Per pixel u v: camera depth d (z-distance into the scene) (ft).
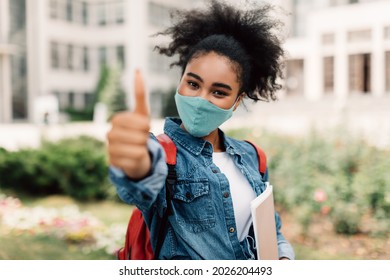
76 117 101.81
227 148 5.75
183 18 6.66
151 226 5.12
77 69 113.09
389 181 17.25
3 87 95.66
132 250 5.49
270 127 29.17
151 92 112.47
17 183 26.21
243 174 5.73
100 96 101.30
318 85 87.10
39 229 18.62
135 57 109.29
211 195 5.18
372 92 79.82
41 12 103.91
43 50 104.42
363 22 80.94
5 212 21.01
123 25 110.73
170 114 98.48
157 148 4.15
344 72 83.61
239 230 5.49
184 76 5.48
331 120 31.96
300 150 20.85
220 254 5.17
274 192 19.93
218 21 6.33
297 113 67.36
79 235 17.43
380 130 22.86
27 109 106.22
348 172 19.45
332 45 85.81
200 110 5.20
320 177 19.19
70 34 110.52
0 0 97.91
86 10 113.60
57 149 27.14
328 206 17.72
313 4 94.07
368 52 81.76
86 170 25.32
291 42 94.32
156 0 112.27
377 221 17.17
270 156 20.86
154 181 4.09
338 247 16.38
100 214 22.59
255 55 6.29
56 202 24.30
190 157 5.27
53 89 107.45
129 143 3.73
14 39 105.09
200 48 5.51
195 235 5.08
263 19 6.39
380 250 15.87
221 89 5.31
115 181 3.98
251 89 6.60
